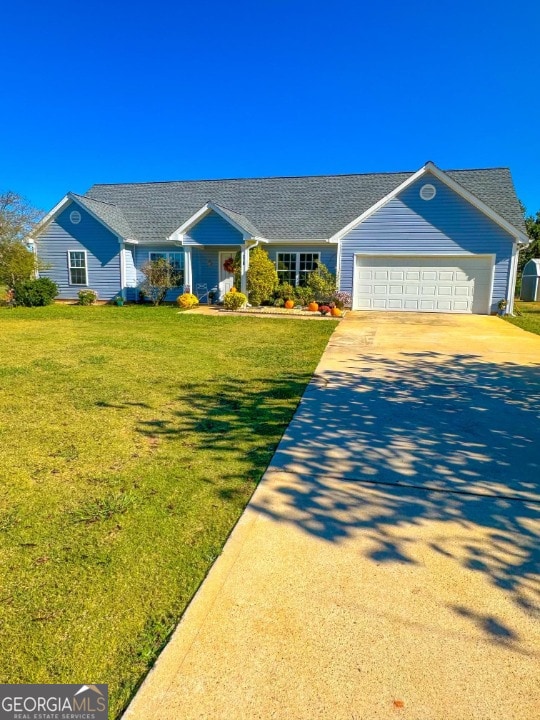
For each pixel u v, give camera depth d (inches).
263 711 63.5
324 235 682.8
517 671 70.4
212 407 208.4
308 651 74.1
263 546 103.3
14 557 97.0
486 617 82.0
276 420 191.5
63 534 106.2
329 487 132.4
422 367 295.3
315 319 546.3
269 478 138.1
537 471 143.4
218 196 819.4
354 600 86.2
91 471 141.1
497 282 611.5
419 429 181.2
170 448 160.7
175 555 99.2
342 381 258.1
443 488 132.0
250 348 358.6
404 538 107.1
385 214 636.7
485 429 181.2
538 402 218.1
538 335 429.4
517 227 617.9
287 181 820.6
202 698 65.6
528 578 93.0
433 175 611.8
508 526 112.5
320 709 63.8
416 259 636.7
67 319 530.6
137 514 115.9
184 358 317.7
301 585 90.4
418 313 623.8
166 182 877.8
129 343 373.7
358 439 170.7
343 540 106.0
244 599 86.0
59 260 775.7
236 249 732.7
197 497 125.6
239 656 73.0
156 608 83.2
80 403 211.8
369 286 657.0
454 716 63.0
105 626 78.6
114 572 92.9
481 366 298.0
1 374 264.2
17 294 673.0
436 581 91.8
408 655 73.5
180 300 658.2
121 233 733.9
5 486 130.4
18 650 73.0
